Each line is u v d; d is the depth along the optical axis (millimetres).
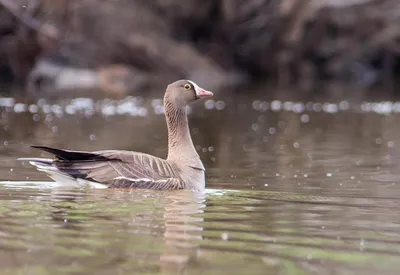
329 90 40594
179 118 12547
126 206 9719
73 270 6539
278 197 11164
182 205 10008
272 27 48469
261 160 16297
